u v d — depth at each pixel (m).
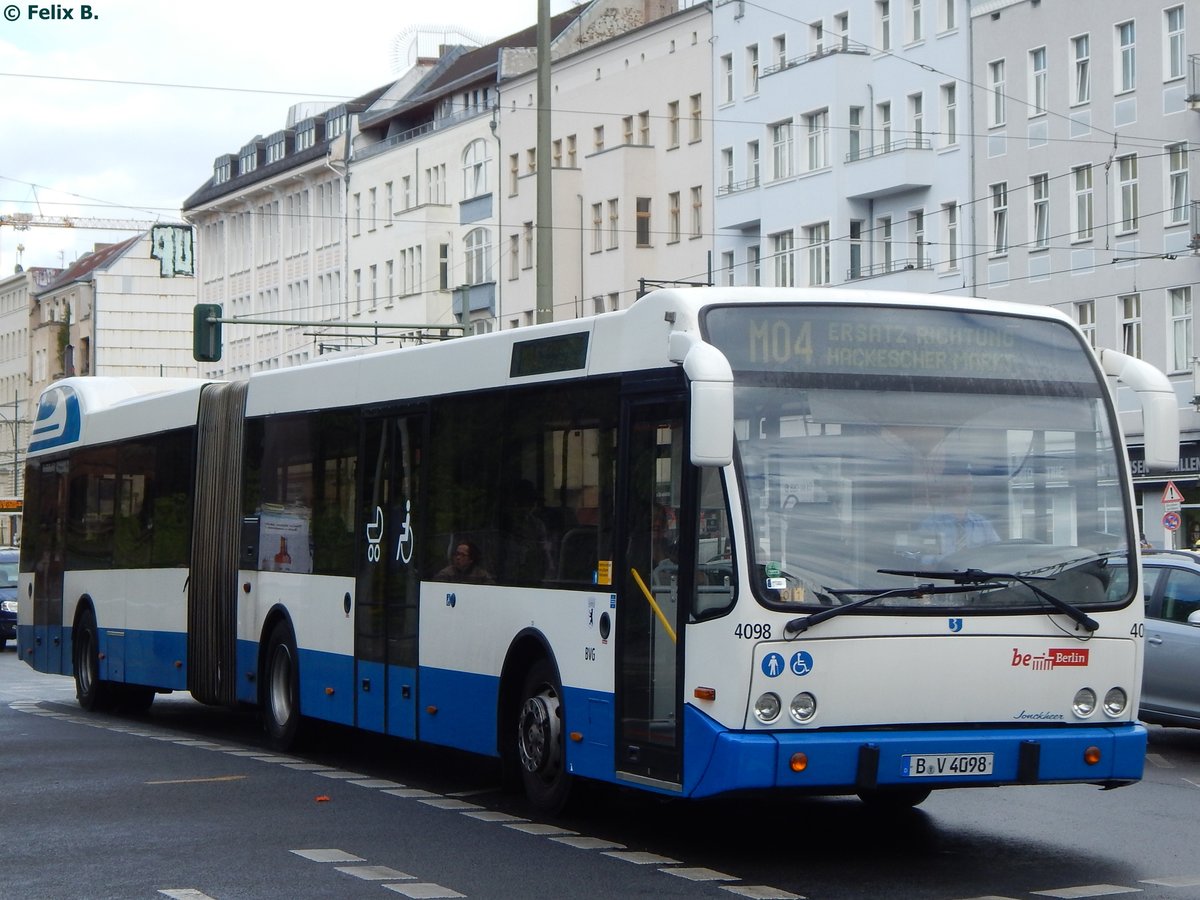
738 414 11.23
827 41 59.81
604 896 10.40
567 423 13.14
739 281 63.69
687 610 11.40
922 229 56.09
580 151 72.88
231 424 19.81
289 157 99.12
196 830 12.79
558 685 13.12
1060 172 51.31
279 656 18.27
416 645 15.31
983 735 11.23
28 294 146.75
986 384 11.72
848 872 11.24
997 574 11.38
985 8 53.72
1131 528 11.78
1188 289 47.69
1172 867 11.47
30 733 20.50
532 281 74.56
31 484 26.77
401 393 15.88
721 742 10.98
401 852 11.88
